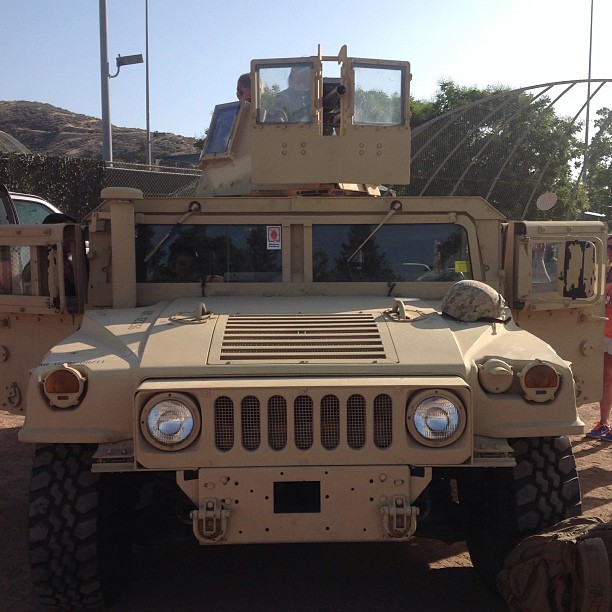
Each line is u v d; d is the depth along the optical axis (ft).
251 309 13.57
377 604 12.50
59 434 10.76
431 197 15.52
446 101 66.33
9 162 44.65
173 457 10.42
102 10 55.57
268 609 12.32
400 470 10.46
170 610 12.30
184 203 15.47
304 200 15.53
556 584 9.80
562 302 15.25
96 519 11.24
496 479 11.76
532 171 40.57
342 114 16.90
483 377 11.07
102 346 11.94
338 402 10.51
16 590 13.20
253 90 16.81
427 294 15.39
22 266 15.42
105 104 56.08
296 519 10.48
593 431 24.00
